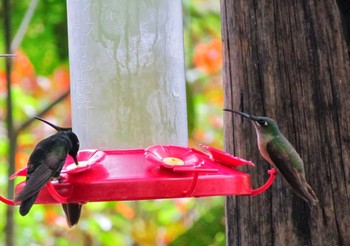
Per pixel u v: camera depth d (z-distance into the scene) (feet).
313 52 28.07
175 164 24.07
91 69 28.86
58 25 53.98
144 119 28.63
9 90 46.32
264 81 28.55
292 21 28.22
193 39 63.41
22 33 46.85
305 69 28.14
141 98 28.71
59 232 56.49
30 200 22.89
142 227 58.49
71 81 29.73
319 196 27.94
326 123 27.91
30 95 57.26
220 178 24.25
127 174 24.20
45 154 23.76
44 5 53.42
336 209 27.81
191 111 55.16
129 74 28.71
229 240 29.45
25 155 54.85
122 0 28.84
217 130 60.90
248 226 28.91
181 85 29.50
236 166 26.14
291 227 28.22
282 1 28.32
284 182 28.30
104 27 28.86
